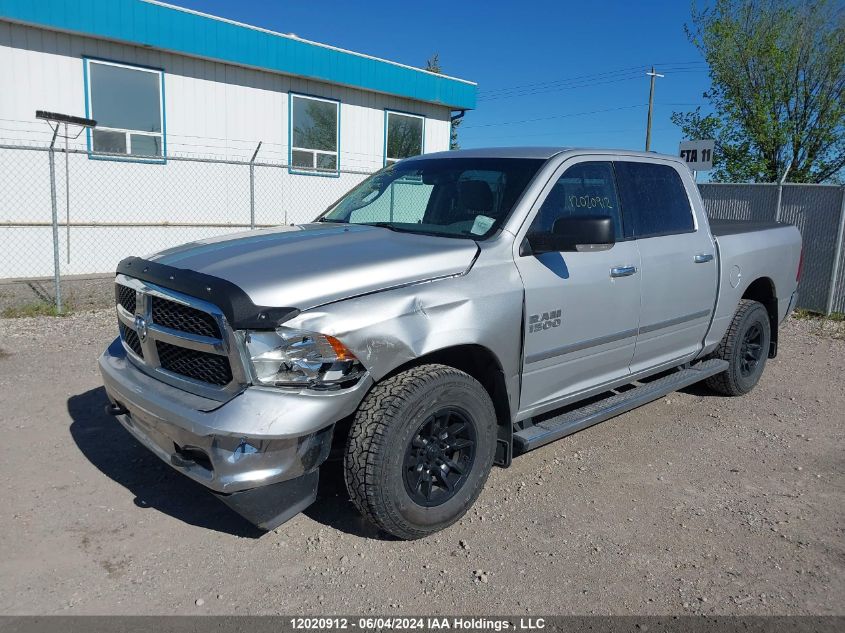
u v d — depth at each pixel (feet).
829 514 12.84
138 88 38.45
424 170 15.10
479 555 11.19
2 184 34.91
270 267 10.67
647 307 15.03
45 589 10.00
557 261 12.97
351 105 48.34
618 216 14.71
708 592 10.34
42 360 20.95
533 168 13.57
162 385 11.00
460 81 53.06
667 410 18.56
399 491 10.66
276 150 44.83
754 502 13.28
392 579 10.50
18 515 11.98
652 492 13.61
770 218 35.40
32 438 15.17
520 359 12.39
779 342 27.30
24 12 33.04
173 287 10.59
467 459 11.84
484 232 12.63
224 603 9.82
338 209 15.92
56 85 35.55
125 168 38.70
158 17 37.19
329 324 9.95
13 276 35.94
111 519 12.00
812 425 17.60
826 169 61.36
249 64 41.27
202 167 41.73
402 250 11.69
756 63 60.18
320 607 9.79
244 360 9.75
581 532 12.00
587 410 14.40
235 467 9.66
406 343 10.57
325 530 11.86
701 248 16.61
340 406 10.09
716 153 63.77
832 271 32.86
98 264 38.55
